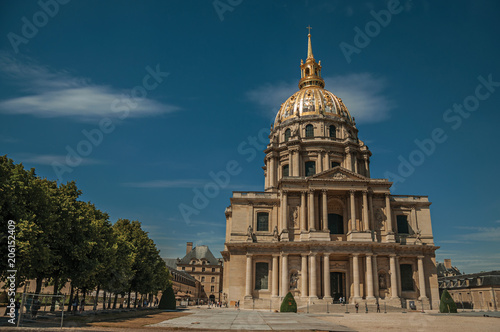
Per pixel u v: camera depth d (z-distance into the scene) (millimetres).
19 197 38125
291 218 92375
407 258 89625
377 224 92125
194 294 176000
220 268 191625
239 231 94438
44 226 40469
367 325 40938
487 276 99188
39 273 46344
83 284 54531
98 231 52188
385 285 85875
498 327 38688
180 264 189875
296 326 38812
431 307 86812
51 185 48875
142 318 46969
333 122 116688
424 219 95000
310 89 126125
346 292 87625
